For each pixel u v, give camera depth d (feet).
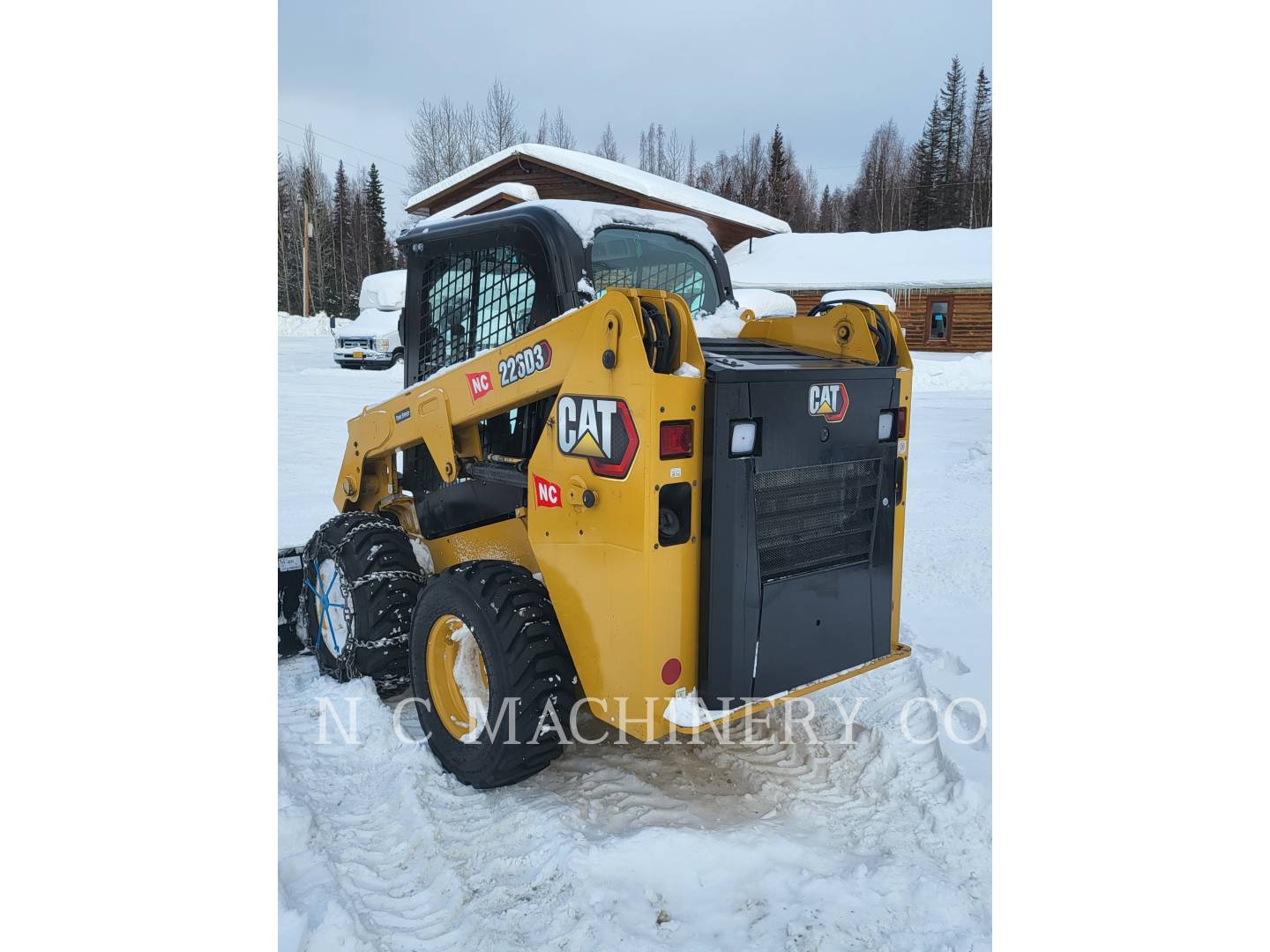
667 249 11.32
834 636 9.50
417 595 11.71
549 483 9.09
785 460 8.69
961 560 17.70
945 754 9.94
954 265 70.28
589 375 8.48
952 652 12.94
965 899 7.70
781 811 9.18
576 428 8.68
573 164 66.44
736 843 8.32
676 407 8.04
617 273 10.71
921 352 69.87
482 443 10.95
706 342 10.03
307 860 8.34
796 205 167.84
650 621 8.09
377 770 10.22
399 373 59.72
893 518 10.07
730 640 8.46
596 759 10.33
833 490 9.32
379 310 64.59
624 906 7.67
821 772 9.95
